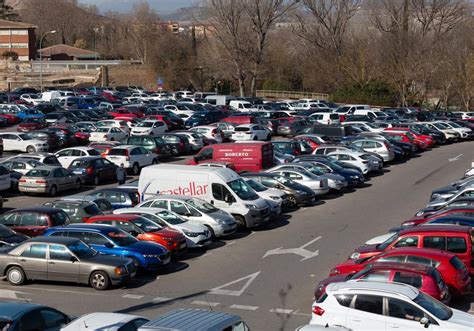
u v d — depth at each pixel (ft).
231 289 65.00
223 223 84.33
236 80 320.91
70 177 119.55
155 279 69.26
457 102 299.17
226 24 294.25
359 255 64.75
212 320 37.50
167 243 75.00
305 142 150.51
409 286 47.26
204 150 123.54
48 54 426.51
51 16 537.65
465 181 98.12
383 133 165.27
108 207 93.71
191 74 345.51
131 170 136.98
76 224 75.41
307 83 320.70
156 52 345.72
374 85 285.02
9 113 215.10
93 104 241.55
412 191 117.70
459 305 57.67
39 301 61.87
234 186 91.66
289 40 341.62
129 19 491.31
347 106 228.63
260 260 75.87
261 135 174.60
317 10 299.79
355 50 294.05
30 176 115.03
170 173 92.84
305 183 110.11
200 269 72.79
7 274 67.67
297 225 93.81
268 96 323.78
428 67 279.49
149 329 36.19
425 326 43.57
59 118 197.16
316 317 46.96
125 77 372.17
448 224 65.72
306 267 72.43
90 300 62.13
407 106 277.85
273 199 99.96
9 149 157.38
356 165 130.93
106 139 167.43
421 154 164.14
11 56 389.80
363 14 315.37
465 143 184.14
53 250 66.64
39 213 83.30
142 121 179.32
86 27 553.64
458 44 278.67
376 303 45.19
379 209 103.40
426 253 57.21
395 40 284.00
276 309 58.54
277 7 296.10
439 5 284.82
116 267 65.21
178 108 224.94
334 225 93.15
